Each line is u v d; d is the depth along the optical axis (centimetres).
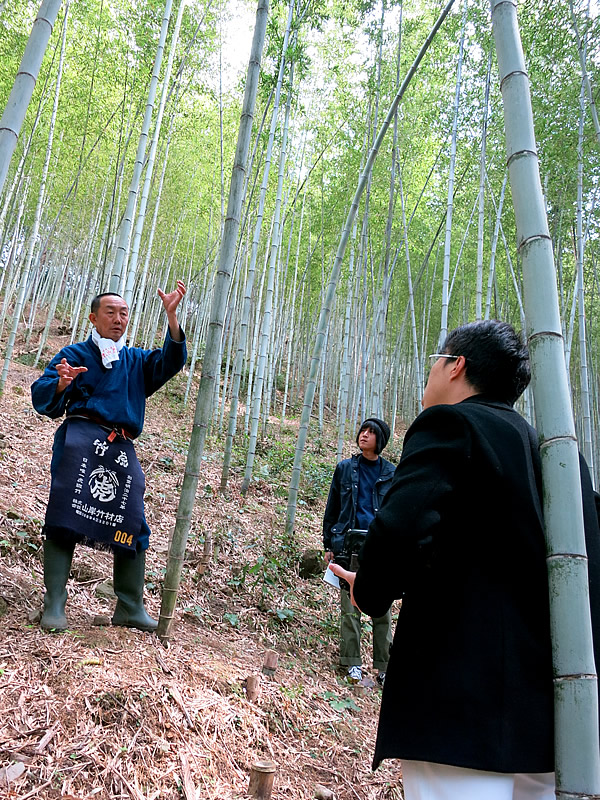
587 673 107
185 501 287
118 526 271
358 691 354
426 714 111
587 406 757
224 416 1222
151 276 1753
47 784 178
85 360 280
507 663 109
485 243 1117
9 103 201
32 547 337
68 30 972
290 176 1308
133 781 192
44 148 1118
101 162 1229
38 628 254
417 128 1008
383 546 113
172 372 290
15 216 1370
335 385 1703
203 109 1159
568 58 761
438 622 117
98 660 238
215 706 248
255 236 805
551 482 117
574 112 751
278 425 1304
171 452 805
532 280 131
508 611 113
